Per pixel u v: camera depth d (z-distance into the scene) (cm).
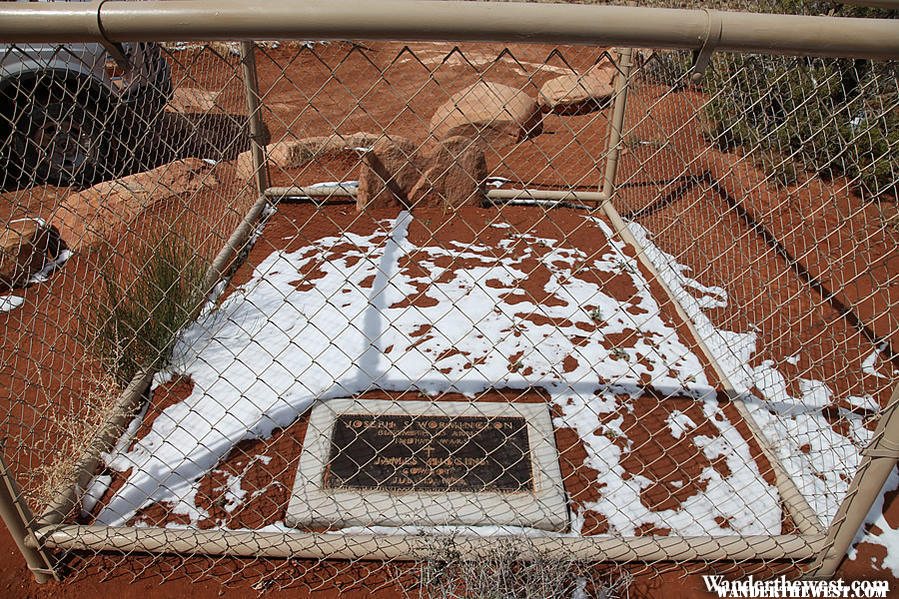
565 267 379
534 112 559
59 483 231
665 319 335
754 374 299
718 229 423
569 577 207
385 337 312
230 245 372
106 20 139
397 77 783
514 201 457
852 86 337
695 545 207
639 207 451
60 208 394
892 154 412
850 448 260
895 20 140
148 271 295
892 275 373
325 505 223
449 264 377
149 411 270
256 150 421
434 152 425
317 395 276
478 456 240
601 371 296
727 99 395
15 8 138
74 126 431
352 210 442
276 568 214
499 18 138
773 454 250
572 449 256
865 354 315
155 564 215
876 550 223
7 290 346
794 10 364
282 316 326
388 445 244
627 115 554
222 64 632
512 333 319
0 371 256
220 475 242
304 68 819
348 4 138
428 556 202
